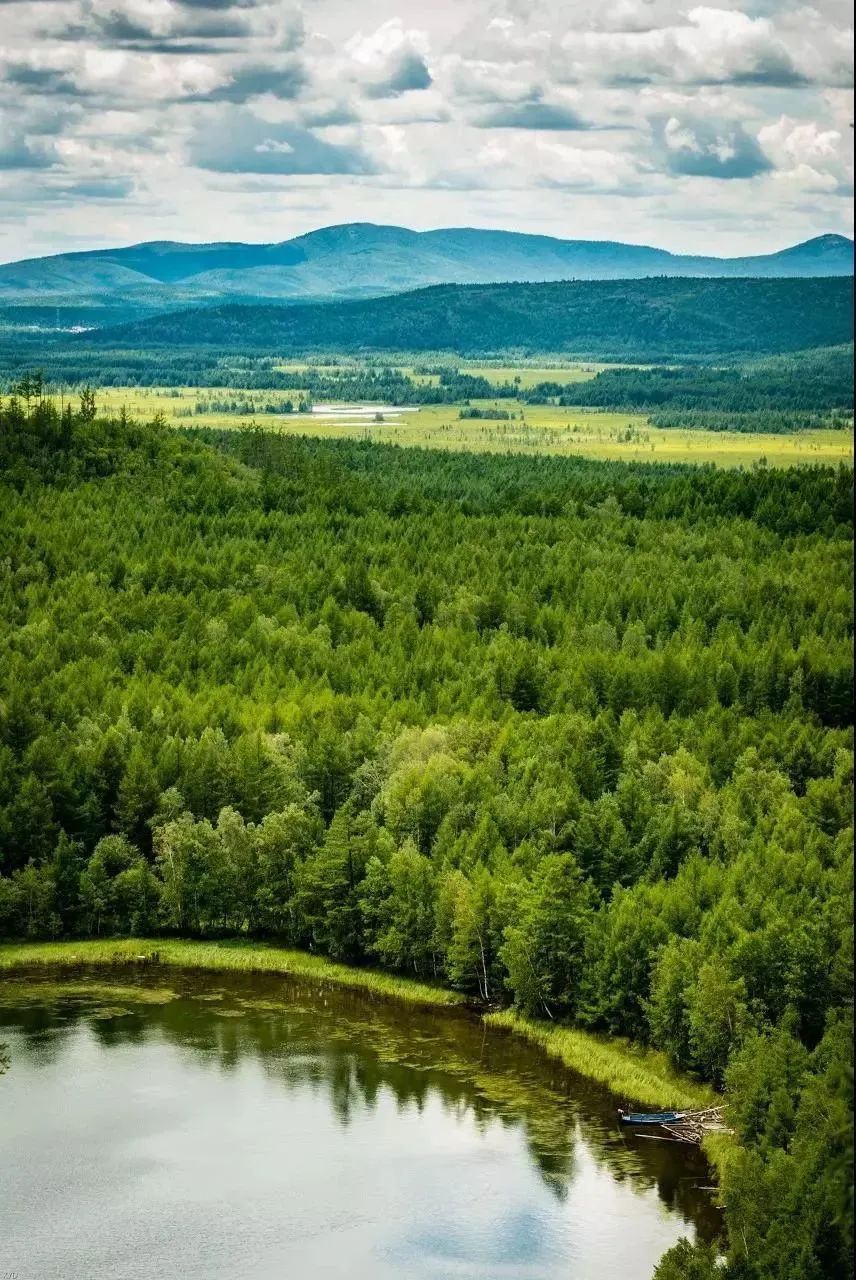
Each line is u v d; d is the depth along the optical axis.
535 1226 171.00
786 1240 145.88
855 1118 139.38
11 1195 176.50
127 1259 164.12
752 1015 197.50
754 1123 173.75
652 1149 189.00
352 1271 162.38
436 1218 172.38
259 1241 167.75
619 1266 163.38
